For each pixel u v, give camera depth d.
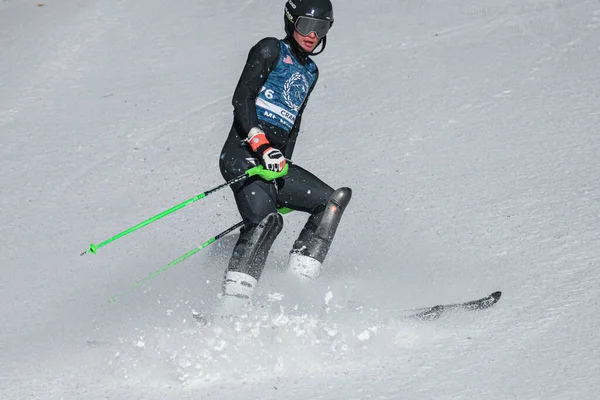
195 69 20.69
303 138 16.50
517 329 8.80
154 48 22.27
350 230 12.35
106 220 13.84
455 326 9.00
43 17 25.28
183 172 15.56
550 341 8.48
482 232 11.87
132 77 20.53
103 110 18.78
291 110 9.83
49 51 22.50
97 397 7.90
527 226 11.88
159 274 11.31
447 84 18.58
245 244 9.47
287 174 9.99
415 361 8.26
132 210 14.16
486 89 18.14
